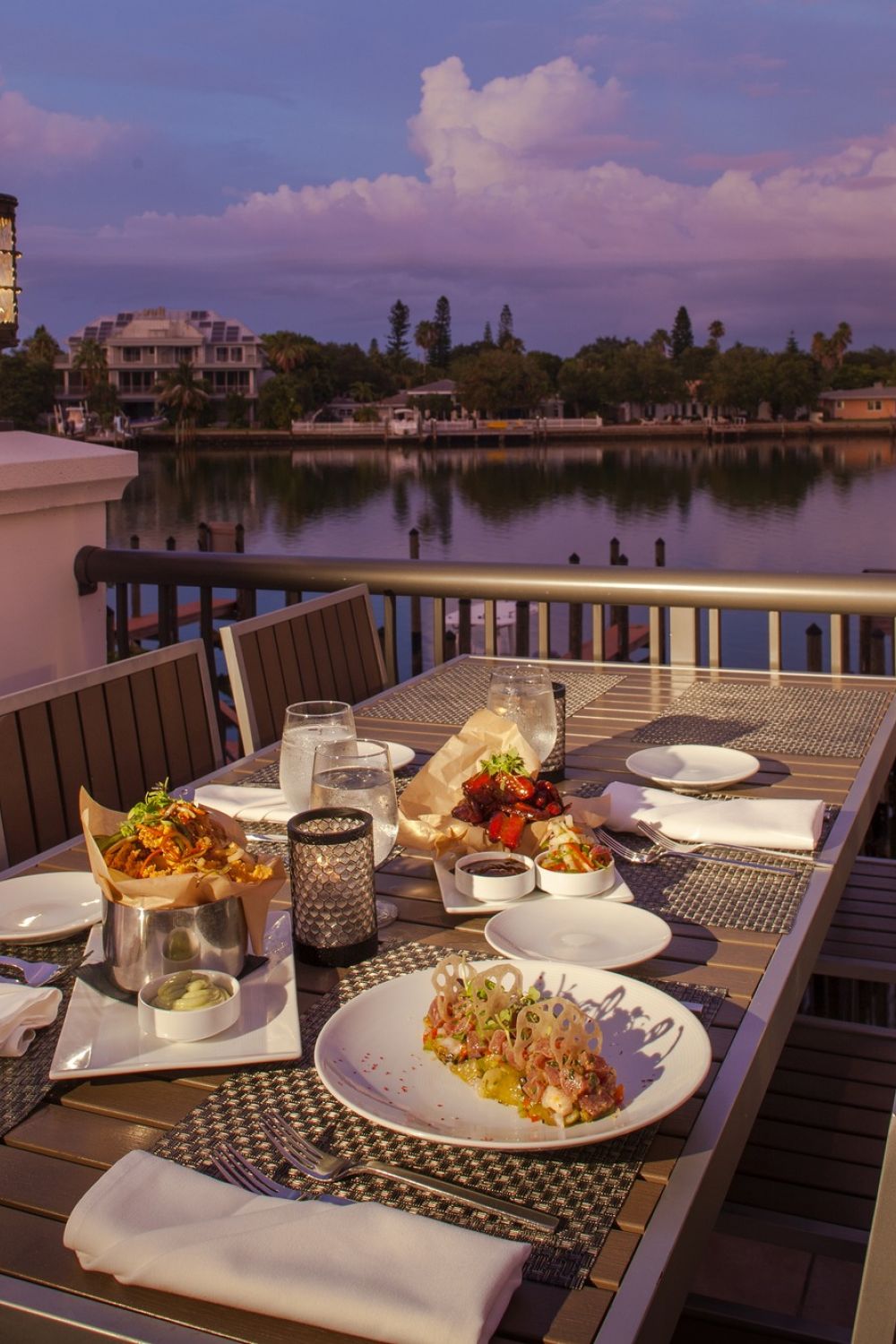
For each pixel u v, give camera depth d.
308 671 2.62
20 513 3.09
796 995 1.21
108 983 1.12
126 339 82.12
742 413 83.88
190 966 1.09
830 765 1.88
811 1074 1.83
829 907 1.42
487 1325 0.68
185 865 1.10
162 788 1.15
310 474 64.44
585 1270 0.75
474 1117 0.89
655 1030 0.99
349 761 1.31
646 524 42.78
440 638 3.20
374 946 1.22
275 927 1.27
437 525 43.41
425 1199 0.81
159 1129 0.92
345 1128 0.90
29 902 1.34
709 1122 0.91
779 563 33.59
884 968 2.05
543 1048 0.90
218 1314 0.71
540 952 1.20
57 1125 0.93
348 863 1.19
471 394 84.19
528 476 62.09
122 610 3.45
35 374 71.88
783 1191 1.55
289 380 81.81
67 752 1.88
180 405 79.00
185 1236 0.74
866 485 55.53
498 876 1.34
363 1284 0.70
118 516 45.91
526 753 1.56
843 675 2.51
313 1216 0.75
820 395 83.75
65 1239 0.76
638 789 1.67
